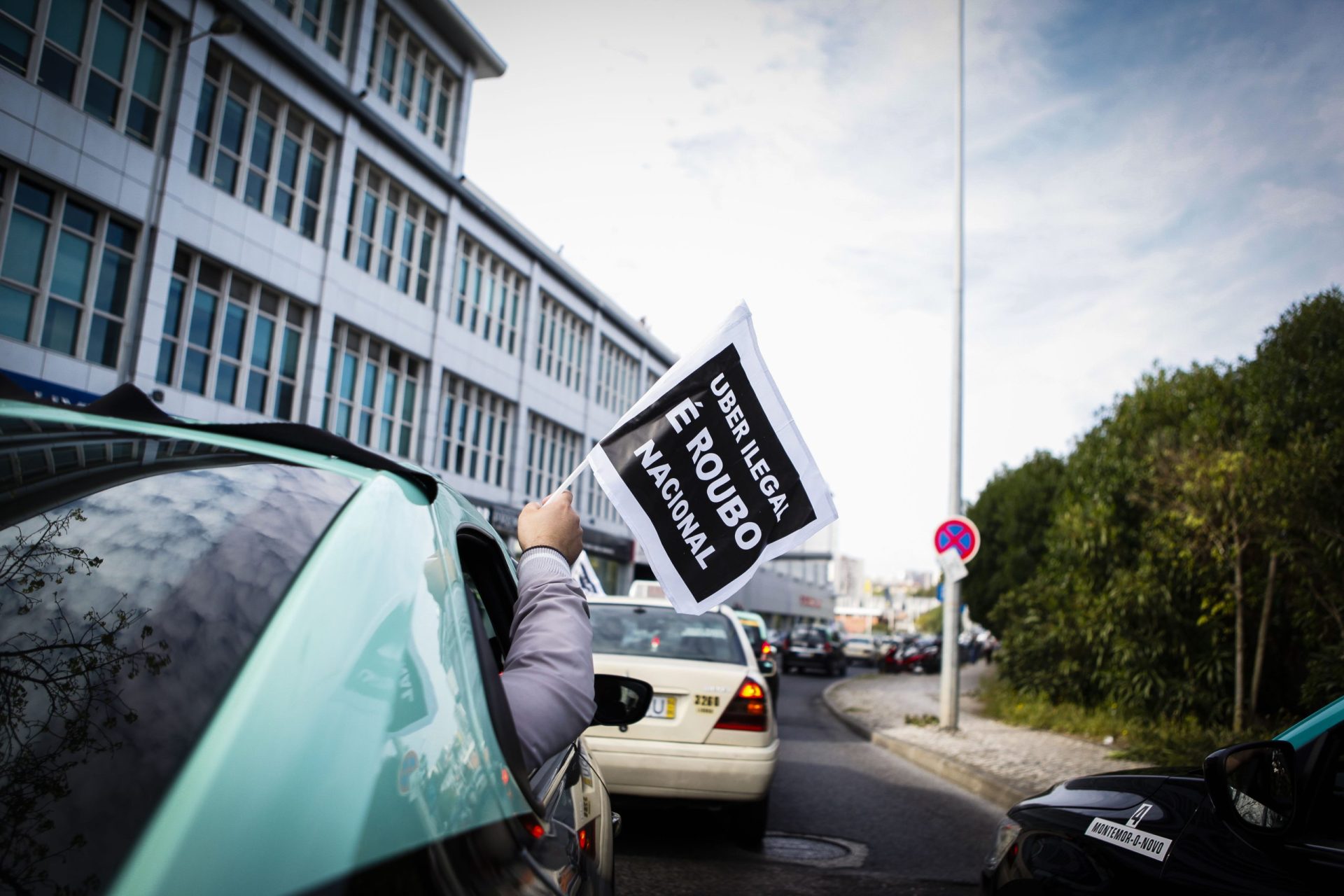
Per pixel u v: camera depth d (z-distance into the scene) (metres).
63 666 0.92
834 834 6.87
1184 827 2.25
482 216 27.72
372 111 21.88
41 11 14.63
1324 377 10.30
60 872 0.72
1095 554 13.70
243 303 19.03
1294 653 11.66
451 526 1.51
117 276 16.09
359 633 0.98
